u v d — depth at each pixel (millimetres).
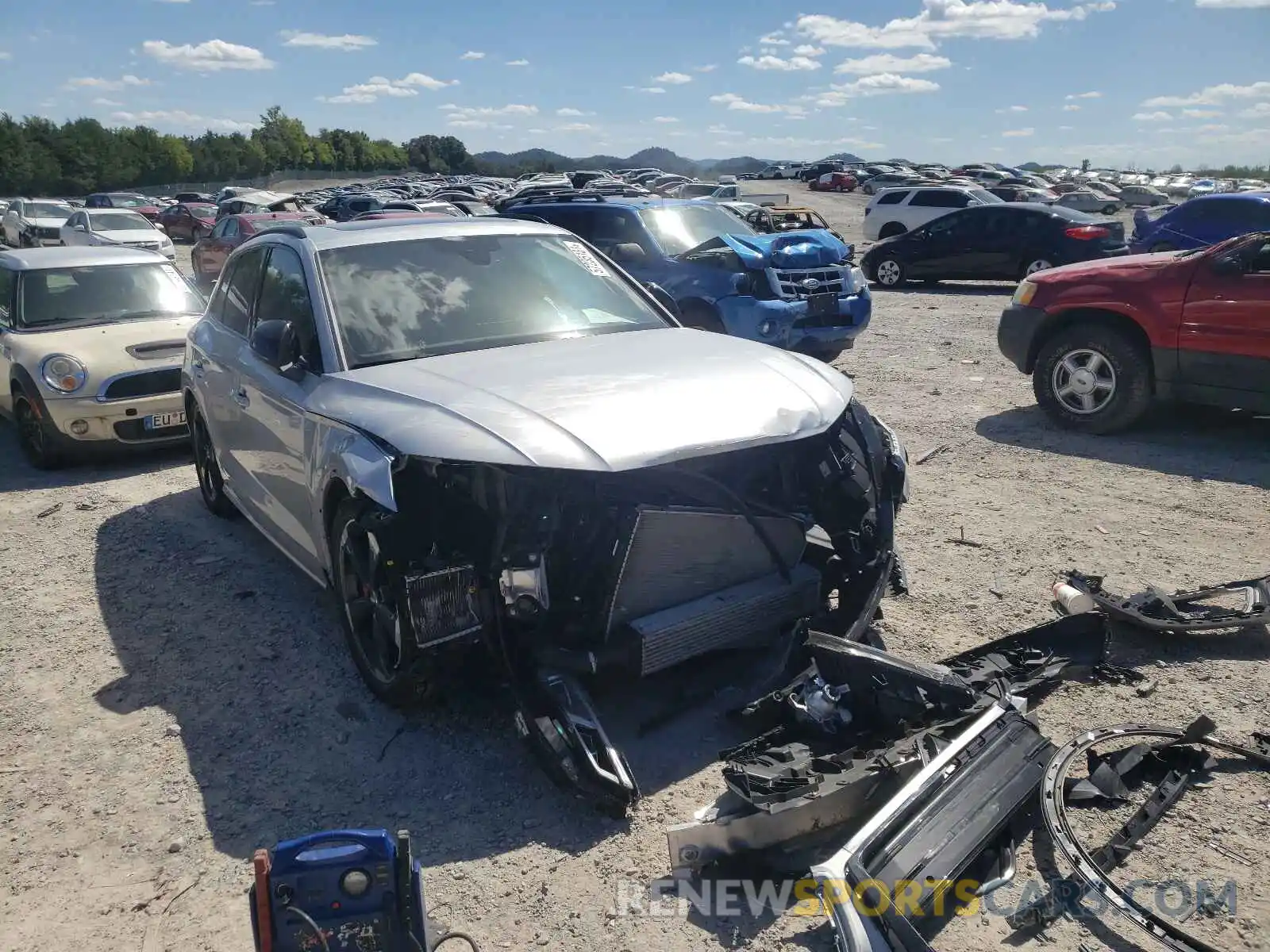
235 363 5121
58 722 3990
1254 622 4090
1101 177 63406
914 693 3285
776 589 3768
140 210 39719
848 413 4070
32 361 7676
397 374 3930
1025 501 6090
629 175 55844
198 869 3072
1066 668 3801
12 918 2904
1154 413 8250
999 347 8188
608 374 3797
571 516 3486
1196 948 2455
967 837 2805
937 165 78812
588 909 2820
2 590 5414
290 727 3846
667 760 3490
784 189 64812
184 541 6043
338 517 3834
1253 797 3143
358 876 2271
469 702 3932
